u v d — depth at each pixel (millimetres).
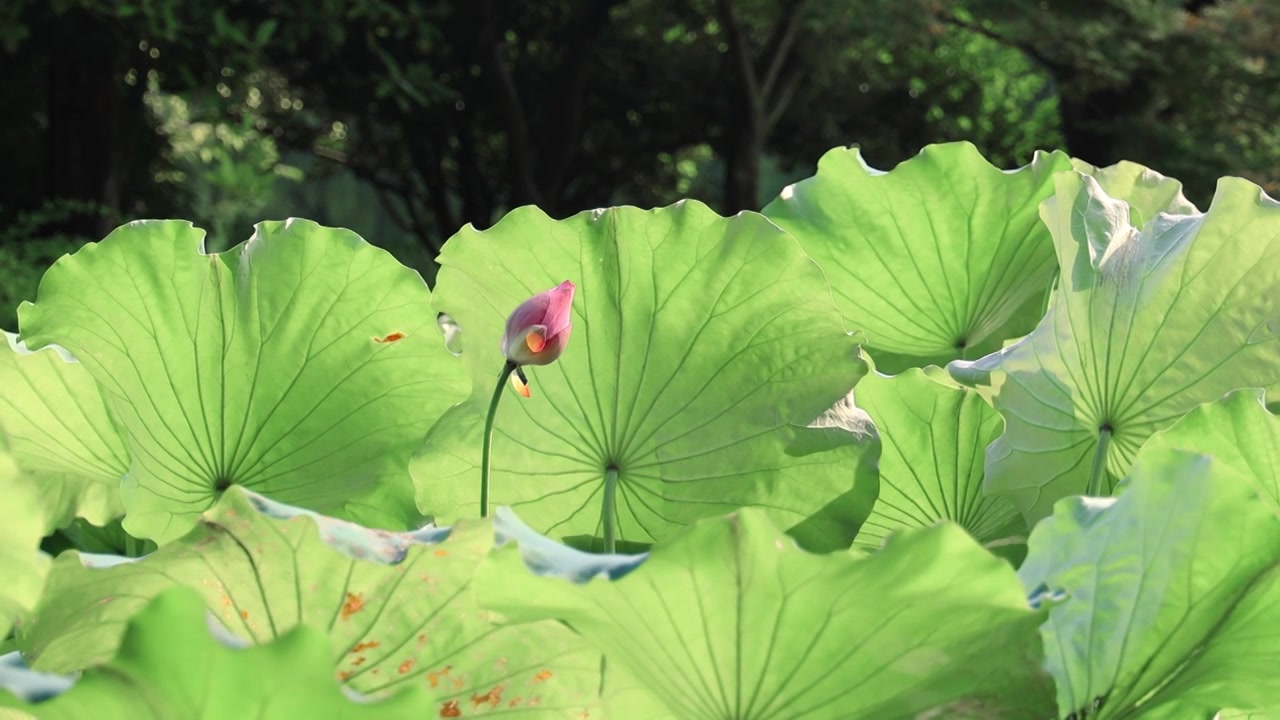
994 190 3463
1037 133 35656
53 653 2807
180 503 3262
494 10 32000
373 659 2816
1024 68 35281
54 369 3197
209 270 3199
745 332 3203
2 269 16078
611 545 3193
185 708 2539
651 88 35188
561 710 2852
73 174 22750
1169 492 2799
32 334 3209
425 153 34406
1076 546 2826
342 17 23219
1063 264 3242
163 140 28234
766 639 2689
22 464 3242
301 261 3205
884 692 2721
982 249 3516
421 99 22656
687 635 2693
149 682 2523
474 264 3229
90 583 2771
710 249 3186
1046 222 3293
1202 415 3021
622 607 2680
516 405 3236
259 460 3256
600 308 3227
